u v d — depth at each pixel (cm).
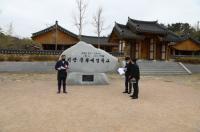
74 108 1007
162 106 1091
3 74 2469
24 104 1069
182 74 2914
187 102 1201
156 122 831
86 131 720
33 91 1437
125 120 846
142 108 1038
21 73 2611
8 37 5209
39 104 1072
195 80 2316
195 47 4797
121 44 3791
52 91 1442
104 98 1245
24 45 4875
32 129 728
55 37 4138
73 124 786
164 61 3475
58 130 723
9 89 1505
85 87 1636
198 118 895
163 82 2081
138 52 3772
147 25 3994
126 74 1402
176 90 1616
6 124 774
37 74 2544
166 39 3800
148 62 3153
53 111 950
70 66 1744
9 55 2902
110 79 2216
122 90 1531
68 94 1342
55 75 2470
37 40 4119
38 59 2948
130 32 3744
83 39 4766
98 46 4750
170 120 860
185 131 743
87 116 887
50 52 3183
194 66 3256
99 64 1777
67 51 1762
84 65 1759
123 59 3234
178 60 3666
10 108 991
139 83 1964
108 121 829
